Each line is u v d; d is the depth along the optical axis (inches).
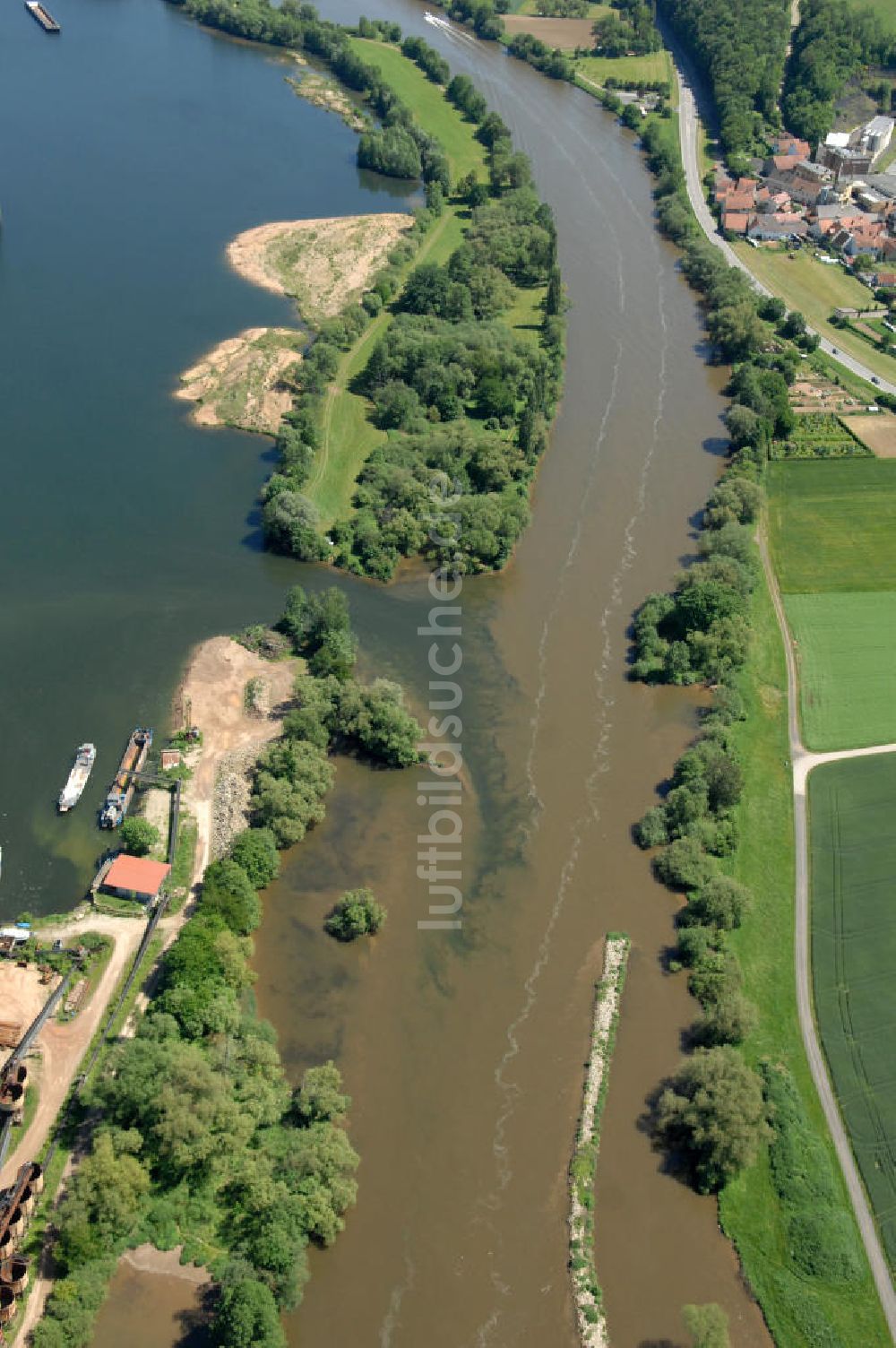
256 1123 6181.1
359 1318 5610.2
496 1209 6033.5
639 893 7657.5
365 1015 6894.7
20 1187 5757.9
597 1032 6835.6
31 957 6939.0
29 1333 5383.9
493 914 7495.1
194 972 6604.3
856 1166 6230.3
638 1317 5659.5
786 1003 6978.4
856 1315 5654.5
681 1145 6304.1
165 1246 5718.5
